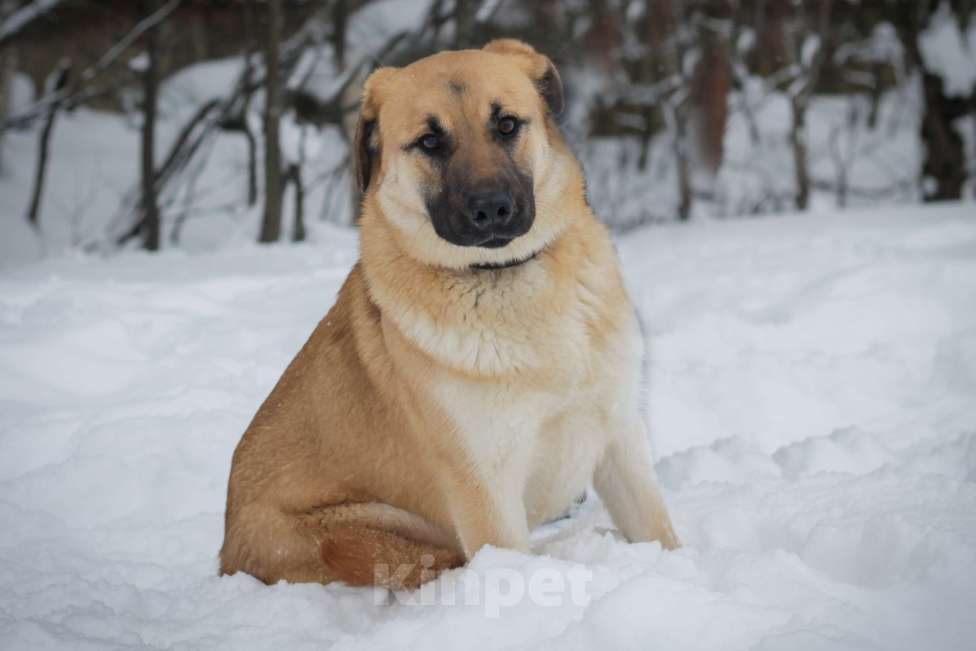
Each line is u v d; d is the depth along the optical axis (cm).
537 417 441
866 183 2255
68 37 2208
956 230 1062
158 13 1708
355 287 499
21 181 2138
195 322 852
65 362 736
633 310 468
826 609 359
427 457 456
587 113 2358
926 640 344
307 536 475
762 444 658
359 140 478
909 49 1828
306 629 423
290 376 520
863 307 797
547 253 441
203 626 423
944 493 463
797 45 2434
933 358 725
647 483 464
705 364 738
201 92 2206
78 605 439
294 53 1800
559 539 487
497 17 1977
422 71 458
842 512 457
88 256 1392
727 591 386
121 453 619
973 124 1744
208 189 1984
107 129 2316
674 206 2145
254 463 501
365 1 1953
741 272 951
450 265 433
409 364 448
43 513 548
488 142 434
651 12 2252
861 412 678
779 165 2319
